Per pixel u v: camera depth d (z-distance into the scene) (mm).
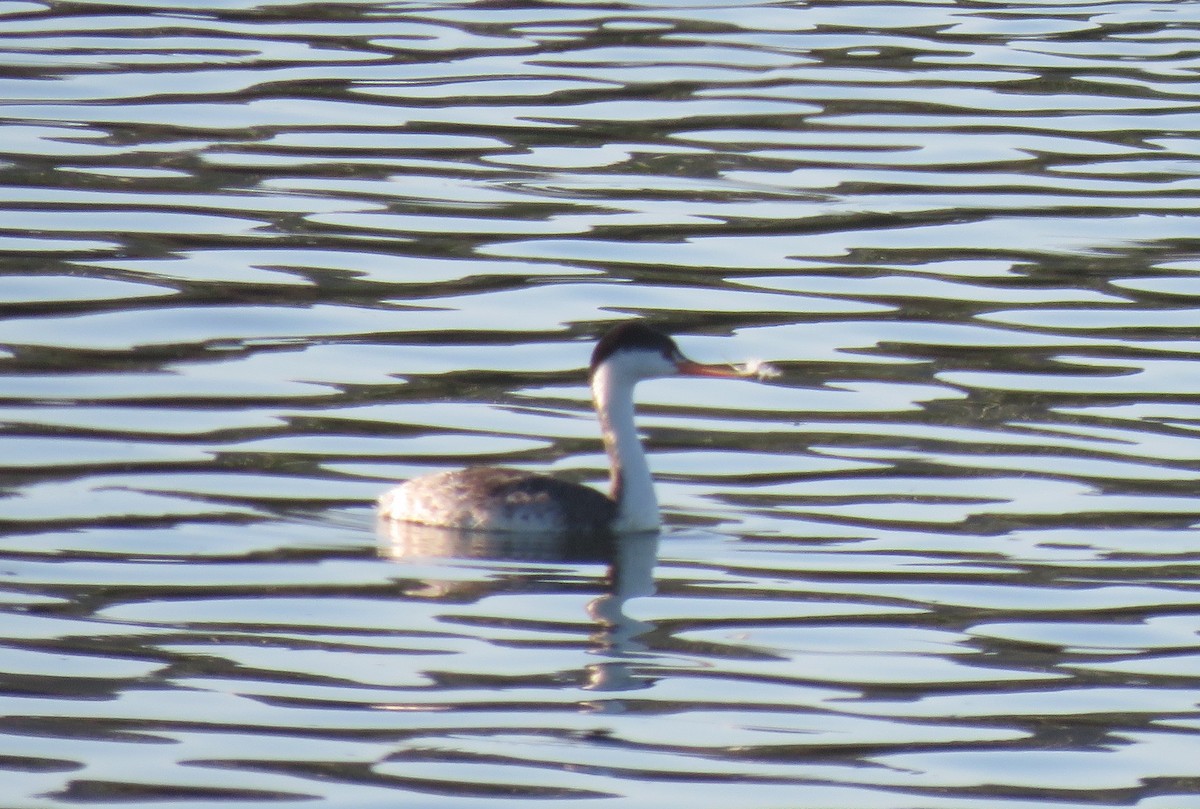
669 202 24250
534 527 15250
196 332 19766
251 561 14625
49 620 13438
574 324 20250
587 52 30891
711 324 20281
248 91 28500
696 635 13469
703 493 16281
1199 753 11820
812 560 14844
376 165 25484
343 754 11609
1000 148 26500
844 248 22703
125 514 15414
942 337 19953
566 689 12547
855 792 11289
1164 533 15305
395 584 14281
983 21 33406
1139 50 31531
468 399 18266
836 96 28766
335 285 21234
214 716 12070
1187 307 20875
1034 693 12594
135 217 23234
